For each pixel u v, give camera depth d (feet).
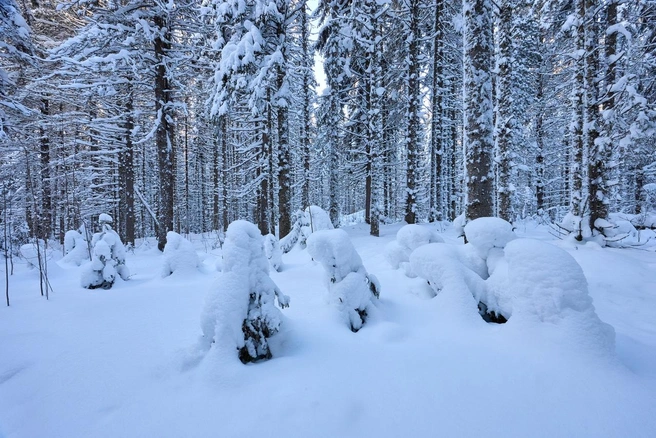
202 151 85.51
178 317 12.91
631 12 29.14
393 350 9.21
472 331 10.07
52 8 46.29
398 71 48.19
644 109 22.63
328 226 29.68
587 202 24.73
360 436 5.98
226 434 6.16
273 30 37.50
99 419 6.78
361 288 11.57
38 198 48.42
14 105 33.32
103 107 44.62
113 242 20.13
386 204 74.95
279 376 7.98
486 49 17.40
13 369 8.81
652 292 14.65
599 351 8.14
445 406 6.69
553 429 6.02
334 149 50.70
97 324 12.10
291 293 16.10
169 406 7.11
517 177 54.65
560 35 35.32
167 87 40.11
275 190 57.11
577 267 9.22
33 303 15.05
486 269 13.15
